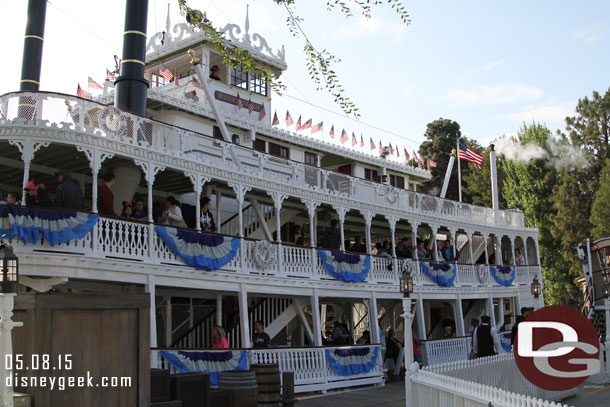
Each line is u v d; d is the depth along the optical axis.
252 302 22.27
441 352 25.39
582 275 48.44
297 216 26.11
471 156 34.19
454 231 29.06
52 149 15.56
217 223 20.98
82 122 14.88
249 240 19.00
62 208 14.06
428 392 12.38
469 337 27.31
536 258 34.59
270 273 19.39
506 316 33.66
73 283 16.19
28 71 19.41
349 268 22.33
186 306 21.56
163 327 20.58
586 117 55.84
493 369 15.38
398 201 25.84
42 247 13.80
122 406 7.81
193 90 23.62
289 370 18.28
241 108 25.02
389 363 23.78
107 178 15.46
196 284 17.12
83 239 14.48
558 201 50.78
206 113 22.56
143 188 20.00
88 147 14.88
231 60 11.89
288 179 20.73
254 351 17.25
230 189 21.08
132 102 18.12
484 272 30.20
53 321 7.62
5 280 7.50
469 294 28.92
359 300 25.36
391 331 25.08
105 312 7.88
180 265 16.61
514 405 9.24
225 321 22.20
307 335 23.23
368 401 17.12
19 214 13.52
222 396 13.46
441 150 62.00
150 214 16.11
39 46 19.70
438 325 31.27
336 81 11.07
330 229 22.73
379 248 26.45
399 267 25.16
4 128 14.30
